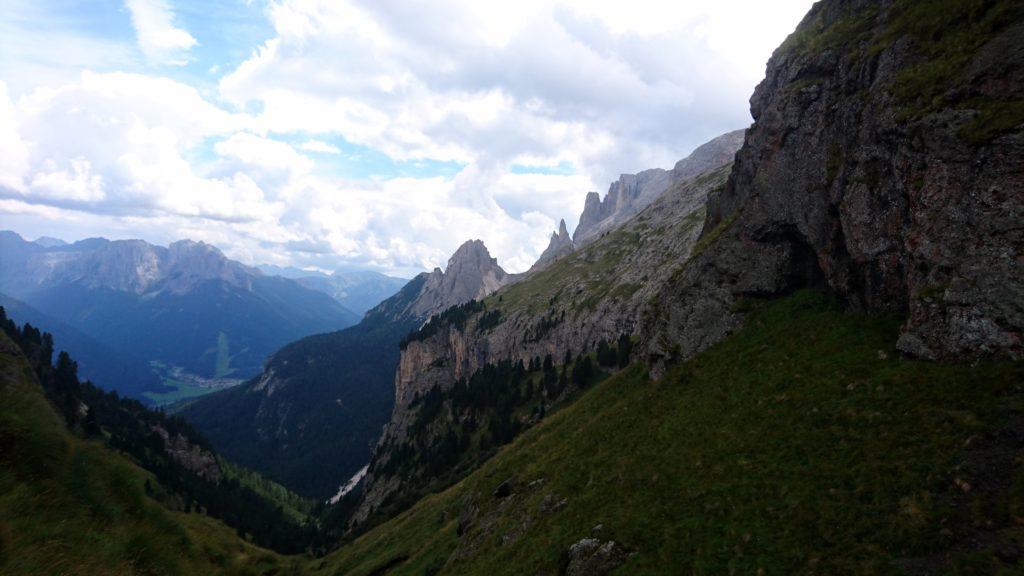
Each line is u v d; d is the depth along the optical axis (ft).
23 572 44.09
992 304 78.69
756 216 154.10
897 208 103.96
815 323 120.67
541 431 208.44
